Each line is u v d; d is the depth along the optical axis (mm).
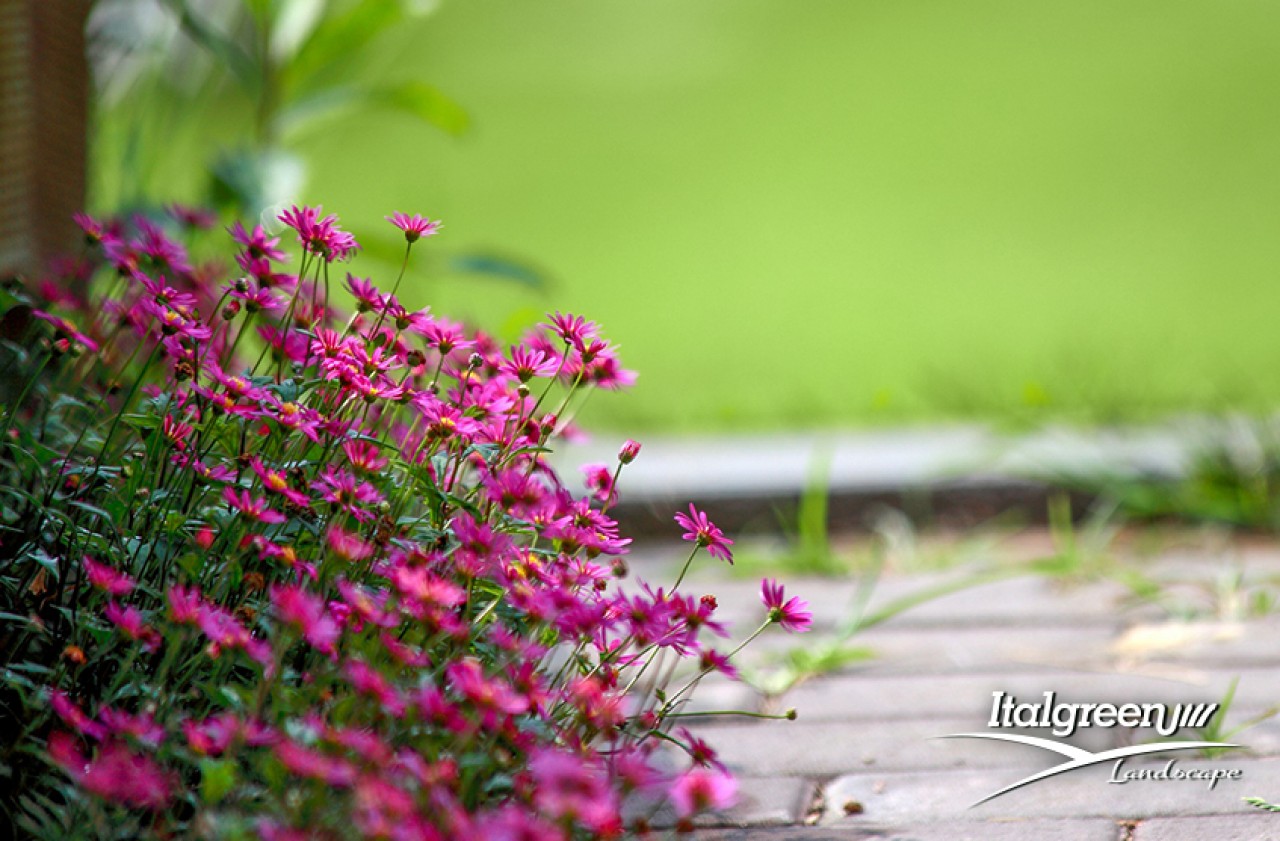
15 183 3062
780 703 3076
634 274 10203
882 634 3549
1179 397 5609
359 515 2109
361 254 4344
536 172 13727
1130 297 9062
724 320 8953
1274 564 3938
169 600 1891
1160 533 4336
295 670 2188
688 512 4574
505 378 2422
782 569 4172
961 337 8195
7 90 3064
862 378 7281
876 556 4281
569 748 2131
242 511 2039
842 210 12086
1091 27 18172
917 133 14648
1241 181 12125
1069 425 5086
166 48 4836
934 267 10289
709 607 2160
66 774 2096
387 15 4988
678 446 5223
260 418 2260
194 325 2344
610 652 2217
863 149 14266
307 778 1840
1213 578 3818
